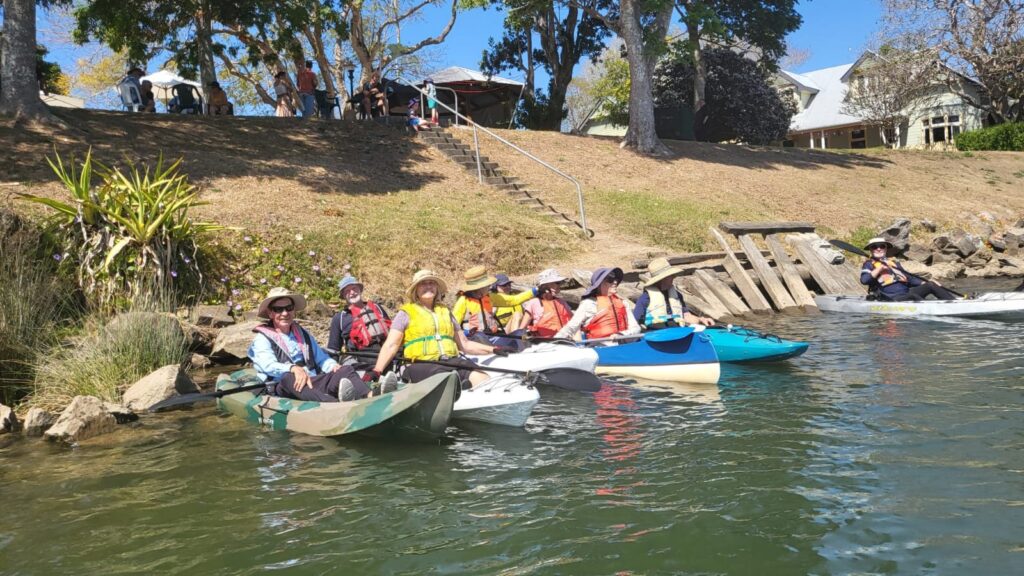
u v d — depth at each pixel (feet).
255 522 15.35
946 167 96.22
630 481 17.10
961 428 19.76
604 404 24.82
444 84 95.45
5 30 52.31
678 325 31.42
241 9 68.28
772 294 47.60
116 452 20.18
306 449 20.24
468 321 29.71
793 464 17.70
